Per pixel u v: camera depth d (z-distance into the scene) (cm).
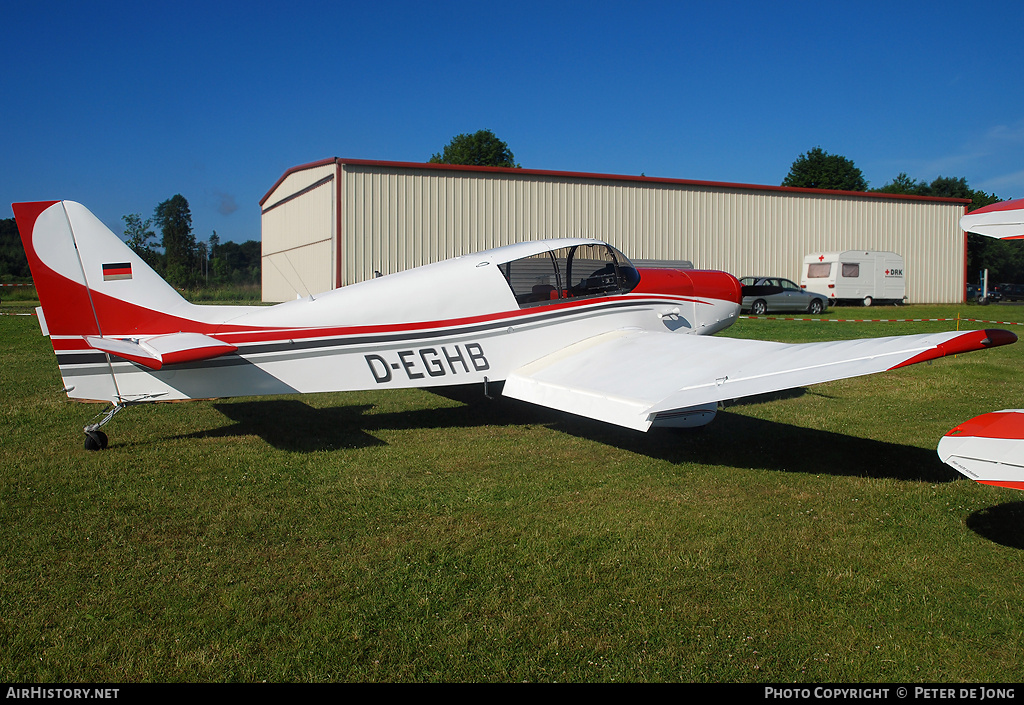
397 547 350
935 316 1978
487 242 1966
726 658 255
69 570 325
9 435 584
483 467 493
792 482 454
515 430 616
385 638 268
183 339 523
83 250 514
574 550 345
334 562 333
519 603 294
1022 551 343
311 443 563
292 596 300
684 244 2244
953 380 864
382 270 1861
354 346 565
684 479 461
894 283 2544
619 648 261
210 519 388
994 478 327
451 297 591
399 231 1872
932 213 2708
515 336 620
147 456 517
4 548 349
